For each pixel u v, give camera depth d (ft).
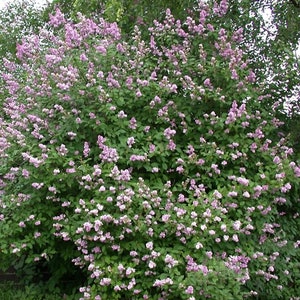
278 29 20.58
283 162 16.29
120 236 14.02
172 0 21.91
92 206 14.35
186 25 20.83
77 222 14.46
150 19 21.89
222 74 17.49
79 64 17.49
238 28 20.40
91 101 16.66
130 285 13.35
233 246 15.03
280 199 16.10
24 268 19.75
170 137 16.66
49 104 17.54
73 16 20.83
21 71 22.95
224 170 16.69
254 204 15.62
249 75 17.83
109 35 19.17
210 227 14.03
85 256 14.34
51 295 17.37
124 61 18.19
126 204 14.03
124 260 14.21
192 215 13.89
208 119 17.15
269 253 16.62
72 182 15.28
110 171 14.78
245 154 16.34
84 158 16.66
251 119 17.57
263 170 16.93
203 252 13.97
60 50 18.12
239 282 13.35
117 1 21.70
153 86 17.11
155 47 18.88
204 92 16.79
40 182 15.74
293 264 17.02
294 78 18.94
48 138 17.02
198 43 18.89
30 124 17.76
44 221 16.08
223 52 18.04
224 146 16.61
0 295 18.01
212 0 20.08
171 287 13.04
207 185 16.33
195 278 12.64
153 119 17.33
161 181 16.11
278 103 18.44
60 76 16.92
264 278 16.10
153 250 14.08
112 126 16.46
